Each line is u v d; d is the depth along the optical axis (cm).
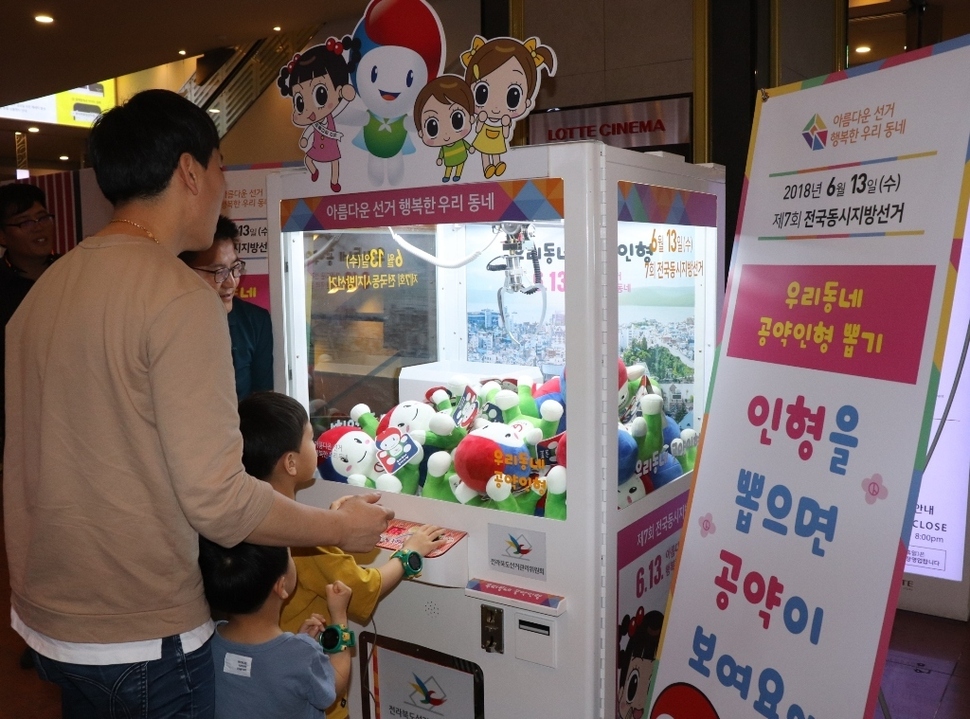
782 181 164
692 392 220
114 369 121
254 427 168
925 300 129
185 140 131
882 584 130
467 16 575
